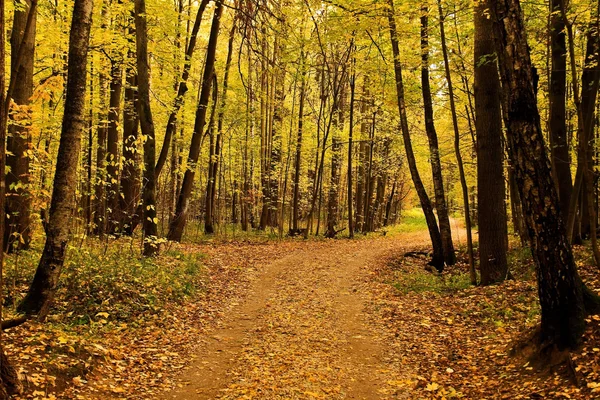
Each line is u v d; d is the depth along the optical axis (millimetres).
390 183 42188
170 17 15805
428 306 10891
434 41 15586
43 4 13703
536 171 6168
